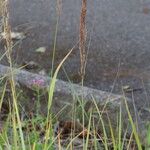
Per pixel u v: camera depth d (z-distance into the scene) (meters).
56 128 5.73
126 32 8.89
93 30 8.91
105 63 7.89
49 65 7.91
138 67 7.75
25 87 6.07
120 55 8.12
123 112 5.73
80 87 6.05
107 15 9.51
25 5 9.98
